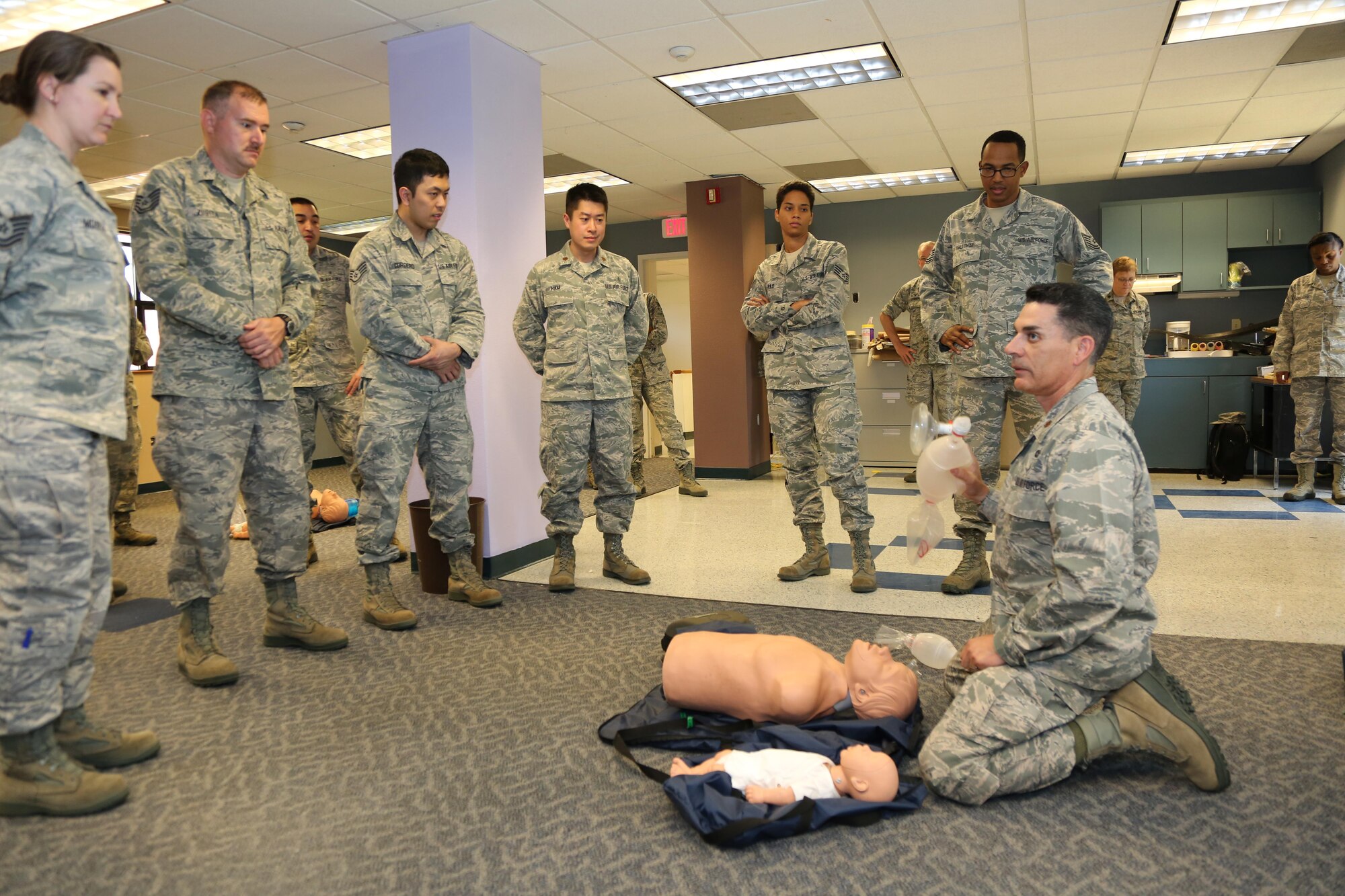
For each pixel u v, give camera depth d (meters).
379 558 3.18
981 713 1.79
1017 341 1.90
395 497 3.18
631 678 2.56
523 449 4.19
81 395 1.75
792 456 3.76
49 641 1.73
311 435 4.36
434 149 4.06
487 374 3.96
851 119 5.80
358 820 1.77
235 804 1.84
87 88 1.78
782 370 3.69
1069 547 1.71
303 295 2.76
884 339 7.54
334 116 5.36
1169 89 5.25
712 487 6.93
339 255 4.39
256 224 2.62
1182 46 4.53
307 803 1.84
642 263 9.91
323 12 3.81
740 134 6.12
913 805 1.74
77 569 1.74
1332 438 5.55
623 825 1.72
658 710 2.23
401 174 3.11
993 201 3.21
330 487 7.68
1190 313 7.95
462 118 3.99
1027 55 4.64
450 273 3.29
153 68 4.45
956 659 2.25
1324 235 5.23
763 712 2.07
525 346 3.72
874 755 1.76
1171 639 2.80
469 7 3.78
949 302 3.46
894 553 4.32
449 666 2.71
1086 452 1.75
